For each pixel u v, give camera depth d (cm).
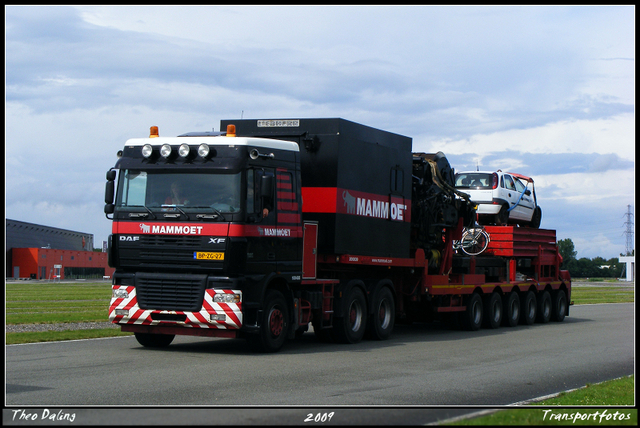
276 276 1326
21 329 1681
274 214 1325
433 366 1205
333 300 1523
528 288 2362
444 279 1938
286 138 1512
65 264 9531
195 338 1602
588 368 1232
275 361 1212
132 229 1300
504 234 2306
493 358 1345
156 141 1311
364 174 1570
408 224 1764
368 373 1100
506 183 2538
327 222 1469
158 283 1279
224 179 1262
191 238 1260
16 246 9344
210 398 859
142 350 1337
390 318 1703
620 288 6500
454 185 2133
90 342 1470
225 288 1243
